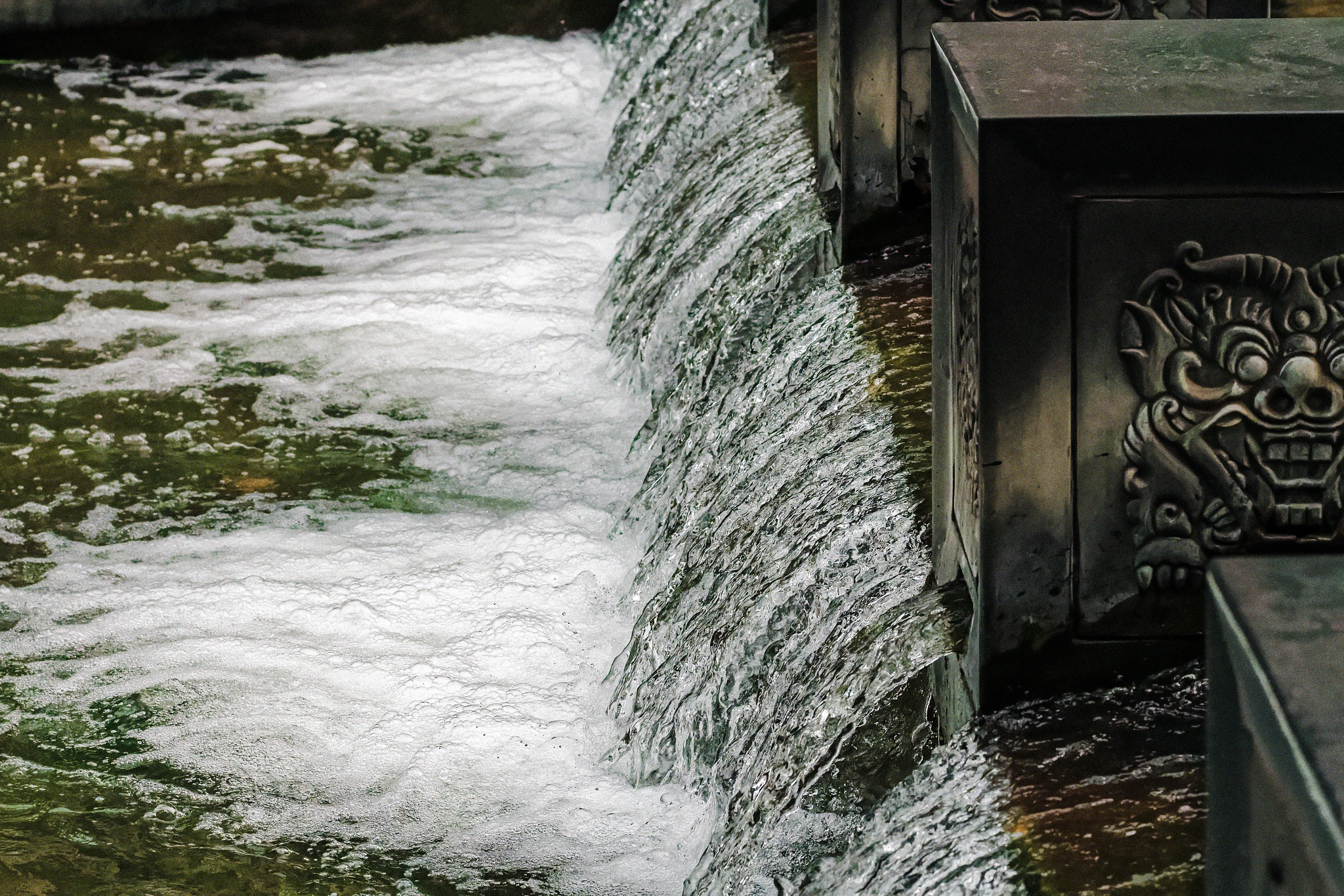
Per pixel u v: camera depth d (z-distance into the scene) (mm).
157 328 9266
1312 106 3715
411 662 6207
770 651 5262
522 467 7742
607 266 9984
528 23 14477
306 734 5832
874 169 6996
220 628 6473
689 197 9055
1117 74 4023
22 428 8188
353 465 7805
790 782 4598
